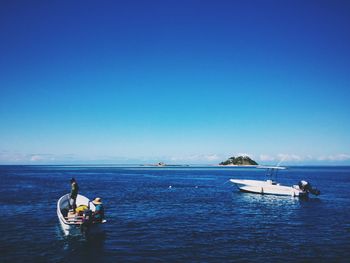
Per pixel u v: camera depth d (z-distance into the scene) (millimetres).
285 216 30453
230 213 31797
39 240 20594
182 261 16875
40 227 24141
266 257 17625
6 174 118688
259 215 30891
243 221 27703
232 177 111500
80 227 19766
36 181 75625
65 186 60562
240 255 17922
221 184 73250
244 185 51531
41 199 39969
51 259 17156
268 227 25312
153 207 35031
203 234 22672
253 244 20172
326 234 23062
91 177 102625
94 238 21062
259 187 49562
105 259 17156
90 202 24078
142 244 19906
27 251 18422
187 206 36188
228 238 21594
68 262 16734
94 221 20125
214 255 17906
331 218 29562
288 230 24281
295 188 46188
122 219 27781
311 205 38406
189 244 20031
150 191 53906
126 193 49906
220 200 42344
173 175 127125
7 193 47062
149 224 25797
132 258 17312
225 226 25469
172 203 38531
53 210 31594
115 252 18312
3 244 19734
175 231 23469
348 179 98312
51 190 52156
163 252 18359
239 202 40500
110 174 131250
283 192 47656
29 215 28938
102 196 45125
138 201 39906
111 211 31969
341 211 33781
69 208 25812
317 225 26281
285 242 20719
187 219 28219
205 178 103688
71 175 114688
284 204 39062
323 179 98562
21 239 20828
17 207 33469
